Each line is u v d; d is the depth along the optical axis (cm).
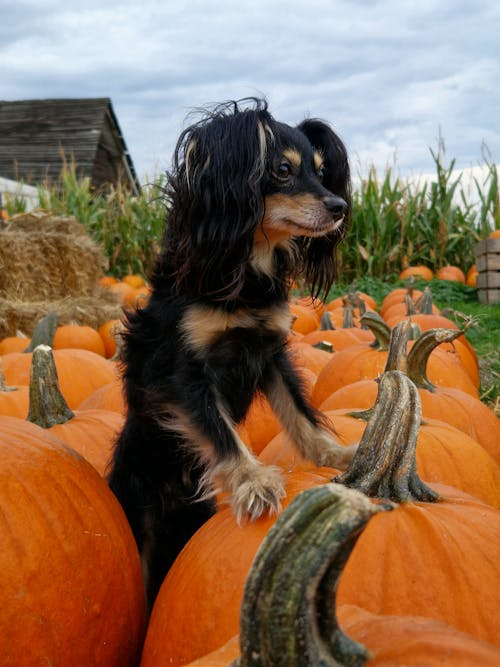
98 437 85
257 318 78
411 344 130
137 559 60
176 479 81
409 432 53
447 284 352
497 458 98
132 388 80
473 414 99
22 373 135
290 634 29
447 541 49
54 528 52
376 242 402
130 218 409
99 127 741
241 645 30
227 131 79
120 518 59
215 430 71
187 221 78
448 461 75
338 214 86
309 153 90
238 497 58
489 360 203
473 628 45
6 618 47
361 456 53
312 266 100
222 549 53
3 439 56
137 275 400
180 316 76
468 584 47
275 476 63
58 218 273
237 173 77
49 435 61
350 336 178
